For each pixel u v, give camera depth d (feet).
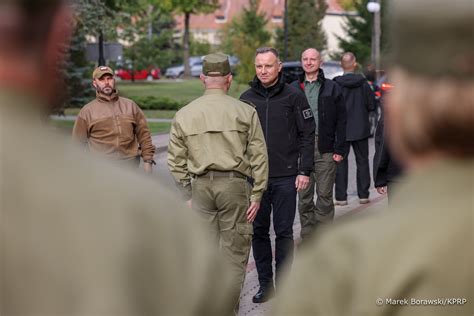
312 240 6.29
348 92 50.72
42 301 5.05
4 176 5.08
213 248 5.67
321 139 37.55
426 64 5.72
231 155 26.35
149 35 290.15
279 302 6.16
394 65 5.91
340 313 5.85
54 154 5.29
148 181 5.58
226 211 26.68
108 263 5.16
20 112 5.25
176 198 5.65
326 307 5.89
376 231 5.94
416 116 5.86
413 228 5.83
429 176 5.94
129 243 5.25
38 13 5.27
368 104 50.90
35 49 5.29
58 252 5.11
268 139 31.27
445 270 5.70
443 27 5.62
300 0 272.72
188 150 26.63
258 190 26.96
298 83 38.04
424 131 5.86
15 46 5.22
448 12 5.57
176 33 368.68
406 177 6.10
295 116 31.42
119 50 117.80
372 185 59.98
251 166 26.89
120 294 5.14
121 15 149.28
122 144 33.22
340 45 233.96
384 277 5.77
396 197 6.12
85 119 33.14
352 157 79.56
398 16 5.81
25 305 5.04
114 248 5.20
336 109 37.93
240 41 199.41
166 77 320.91
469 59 5.61
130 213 5.32
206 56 26.73
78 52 117.08
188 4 312.29
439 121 5.77
